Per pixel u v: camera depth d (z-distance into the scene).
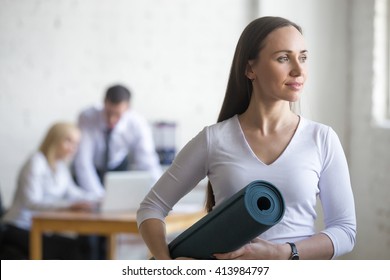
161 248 2.08
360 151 6.13
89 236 5.39
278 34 2.01
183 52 7.42
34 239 4.78
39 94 7.34
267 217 1.80
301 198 1.99
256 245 1.92
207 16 7.40
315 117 6.44
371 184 5.86
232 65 2.16
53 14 7.32
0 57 7.30
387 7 5.86
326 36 6.46
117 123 6.35
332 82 6.46
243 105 2.17
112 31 7.38
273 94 2.00
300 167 2.00
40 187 5.35
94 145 6.42
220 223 1.86
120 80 7.41
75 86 7.36
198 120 7.45
